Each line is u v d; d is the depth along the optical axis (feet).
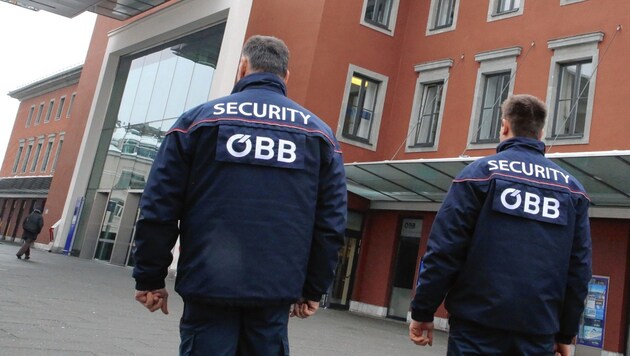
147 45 97.09
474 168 10.00
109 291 45.37
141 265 8.32
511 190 9.70
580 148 52.90
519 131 10.64
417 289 9.89
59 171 111.65
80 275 56.59
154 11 93.09
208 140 8.41
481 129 62.49
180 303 44.93
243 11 75.46
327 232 8.71
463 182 9.87
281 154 8.48
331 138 9.09
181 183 8.38
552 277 9.50
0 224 163.12
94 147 102.73
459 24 67.00
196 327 8.12
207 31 83.51
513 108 10.73
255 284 8.00
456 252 9.62
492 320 9.27
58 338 22.65
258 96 8.96
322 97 67.31
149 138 89.81
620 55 52.06
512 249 9.47
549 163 10.38
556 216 9.77
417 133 68.64
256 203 8.23
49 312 29.12
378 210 70.23
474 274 9.52
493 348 9.36
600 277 49.70
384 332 48.01
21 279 42.93
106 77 104.42
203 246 8.13
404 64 72.08
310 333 38.37
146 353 22.34
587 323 49.70
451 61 66.23
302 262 8.40
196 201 8.34
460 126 63.87
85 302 35.70
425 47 70.13
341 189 8.97
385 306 66.44
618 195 46.91
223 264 8.01
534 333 9.29
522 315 9.24
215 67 79.30
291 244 8.28
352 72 69.26
